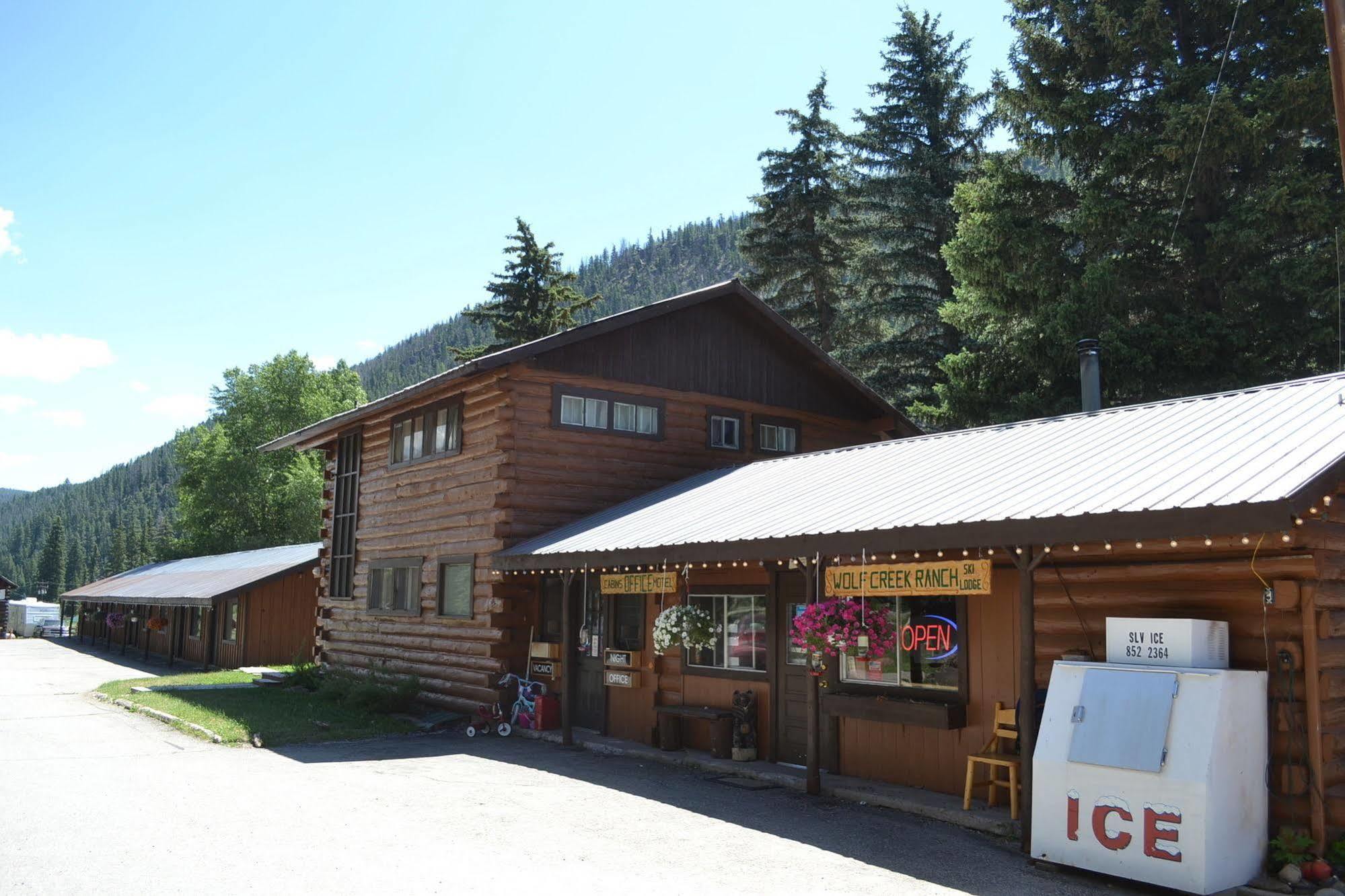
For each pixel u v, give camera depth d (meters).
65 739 13.30
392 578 18.20
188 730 14.02
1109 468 8.31
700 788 10.10
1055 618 8.66
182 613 31.62
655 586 12.10
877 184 30.27
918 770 9.80
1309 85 15.84
